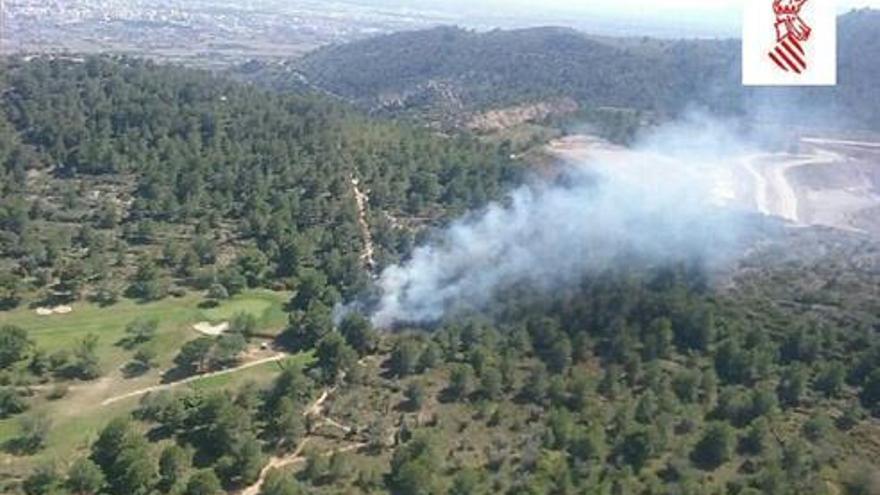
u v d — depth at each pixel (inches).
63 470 5280.5
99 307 7514.8
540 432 5620.1
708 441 5418.3
